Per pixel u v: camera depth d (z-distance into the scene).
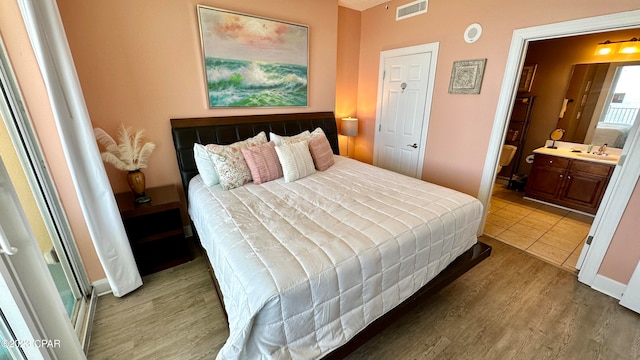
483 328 1.75
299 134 3.07
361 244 1.39
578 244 2.79
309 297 1.16
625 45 3.19
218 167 2.23
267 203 1.93
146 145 2.21
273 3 2.84
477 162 2.90
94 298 1.94
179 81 2.50
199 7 2.42
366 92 4.07
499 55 2.53
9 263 0.95
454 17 2.81
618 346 1.62
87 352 1.56
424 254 1.62
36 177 1.55
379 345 1.63
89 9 2.02
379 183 2.37
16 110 1.47
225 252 1.39
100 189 1.79
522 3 2.30
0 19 1.38
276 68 3.02
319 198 2.02
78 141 1.66
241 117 2.92
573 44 3.63
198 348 1.61
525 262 2.48
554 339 1.67
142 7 2.20
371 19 3.73
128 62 2.24
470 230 1.96
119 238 1.92
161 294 2.04
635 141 1.80
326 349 1.24
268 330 1.09
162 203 2.17
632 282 1.86
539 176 3.83
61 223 1.74
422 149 3.45
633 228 1.88
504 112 2.58
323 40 3.32
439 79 3.08
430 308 1.92
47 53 1.46
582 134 3.67
